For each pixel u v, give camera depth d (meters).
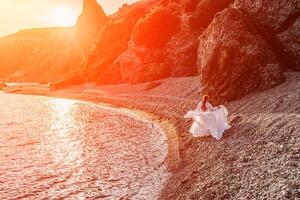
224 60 30.47
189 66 57.94
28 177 18.61
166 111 37.78
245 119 22.56
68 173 19.17
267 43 31.61
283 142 16.14
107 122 37.84
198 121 22.45
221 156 17.30
